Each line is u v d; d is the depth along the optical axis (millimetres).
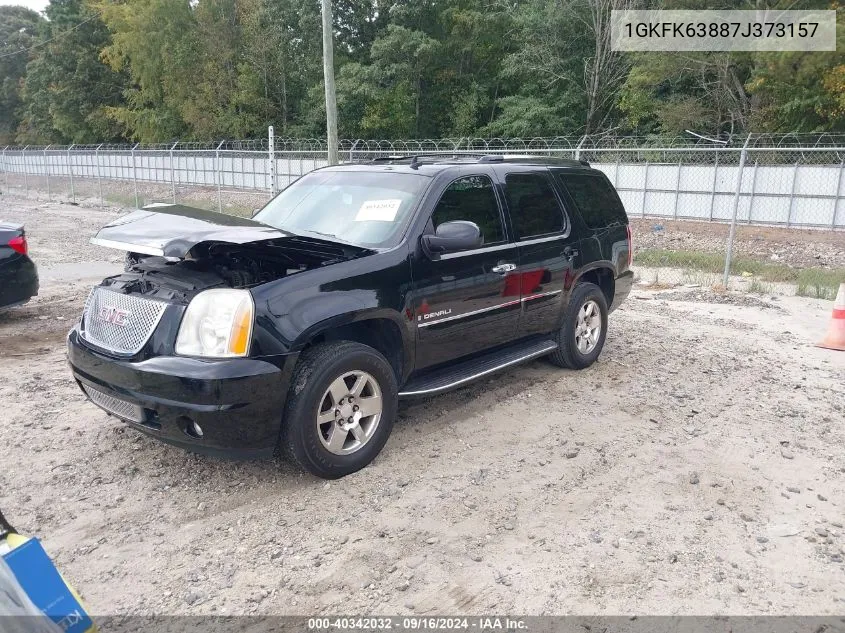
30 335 7703
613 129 34188
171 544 3672
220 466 4512
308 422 4082
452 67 40406
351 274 4324
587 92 35219
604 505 4137
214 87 46219
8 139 75625
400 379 4789
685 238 20828
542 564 3541
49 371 6422
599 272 6730
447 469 4535
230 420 3785
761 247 19297
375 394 4453
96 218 22938
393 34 37531
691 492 4320
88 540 3699
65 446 4781
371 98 38781
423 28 39938
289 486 4277
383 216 4926
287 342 3922
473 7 39000
